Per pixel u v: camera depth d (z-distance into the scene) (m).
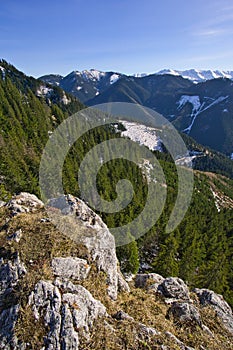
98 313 11.45
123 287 15.11
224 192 110.81
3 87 103.06
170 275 34.38
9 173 48.34
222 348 12.50
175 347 10.89
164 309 14.34
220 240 55.69
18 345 9.52
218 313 15.34
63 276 12.02
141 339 10.84
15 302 10.50
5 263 11.88
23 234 13.34
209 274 37.03
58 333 9.92
